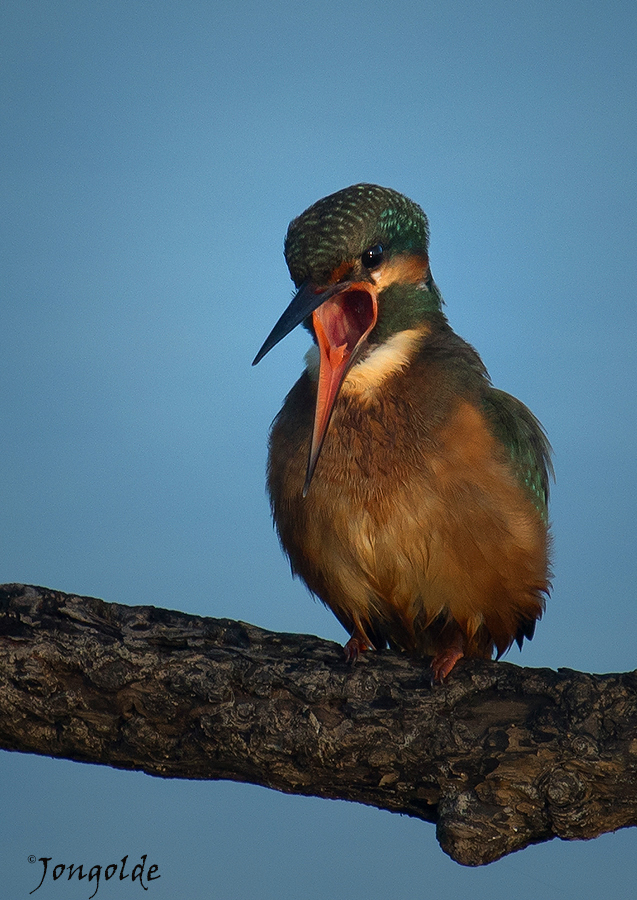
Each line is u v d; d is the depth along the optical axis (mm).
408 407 9102
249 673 7715
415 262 9727
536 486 9727
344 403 9250
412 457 9008
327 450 9203
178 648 7793
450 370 9352
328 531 9297
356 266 9398
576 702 7488
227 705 7621
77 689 7582
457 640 9516
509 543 9055
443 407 9094
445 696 7633
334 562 9422
